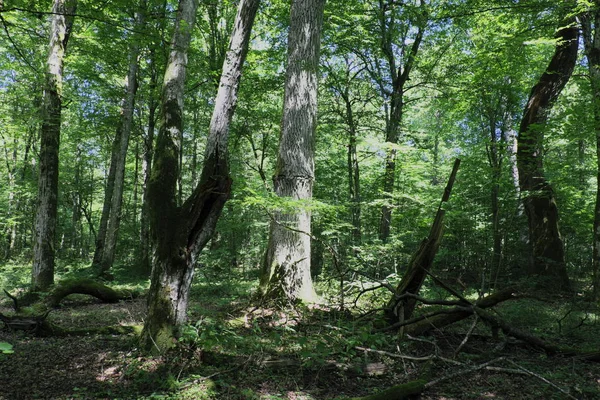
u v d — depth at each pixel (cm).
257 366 494
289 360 502
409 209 1409
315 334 573
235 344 521
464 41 1752
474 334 650
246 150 2170
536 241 1288
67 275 1455
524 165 1120
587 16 977
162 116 585
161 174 555
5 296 1105
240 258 1641
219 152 563
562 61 1256
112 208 1591
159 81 1723
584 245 1583
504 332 599
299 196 866
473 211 1212
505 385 463
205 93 1730
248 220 1240
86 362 510
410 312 662
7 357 521
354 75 1733
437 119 2342
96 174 3469
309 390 446
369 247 1136
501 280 1262
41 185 1083
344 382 474
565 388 451
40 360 516
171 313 529
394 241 1181
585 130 864
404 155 1617
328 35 1600
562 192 1362
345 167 1777
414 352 570
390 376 492
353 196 1742
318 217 1180
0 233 2361
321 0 920
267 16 1569
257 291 848
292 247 843
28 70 1421
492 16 1380
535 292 1133
